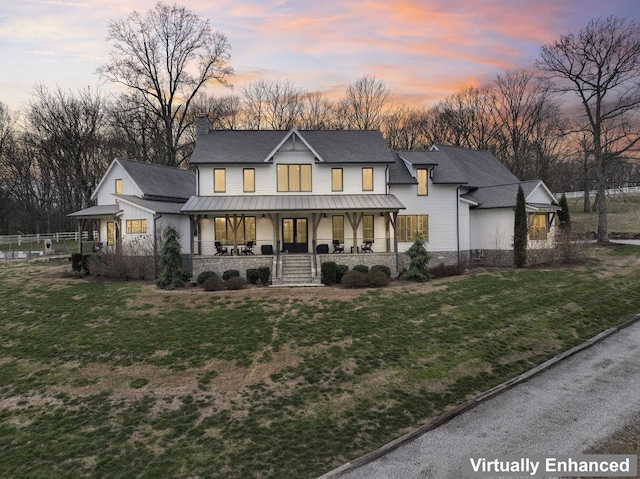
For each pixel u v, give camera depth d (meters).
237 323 15.67
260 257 24.17
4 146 56.72
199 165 26.22
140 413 9.96
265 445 8.46
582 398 10.06
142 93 42.38
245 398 10.52
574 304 17.50
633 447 7.93
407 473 7.40
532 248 27.03
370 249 26.23
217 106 53.88
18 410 10.40
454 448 8.17
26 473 7.82
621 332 14.88
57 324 16.42
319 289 20.31
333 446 8.40
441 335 14.36
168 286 21.42
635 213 44.09
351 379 11.38
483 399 10.22
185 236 29.22
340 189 26.89
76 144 44.66
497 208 28.28
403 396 10.50
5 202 57.72
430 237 27.70
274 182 26.62
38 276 24.66
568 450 7.94
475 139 61.81
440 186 27.80
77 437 9.02
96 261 24.22
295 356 12.85
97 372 12.41
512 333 14.59
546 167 53.94
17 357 13.68
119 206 28.70
